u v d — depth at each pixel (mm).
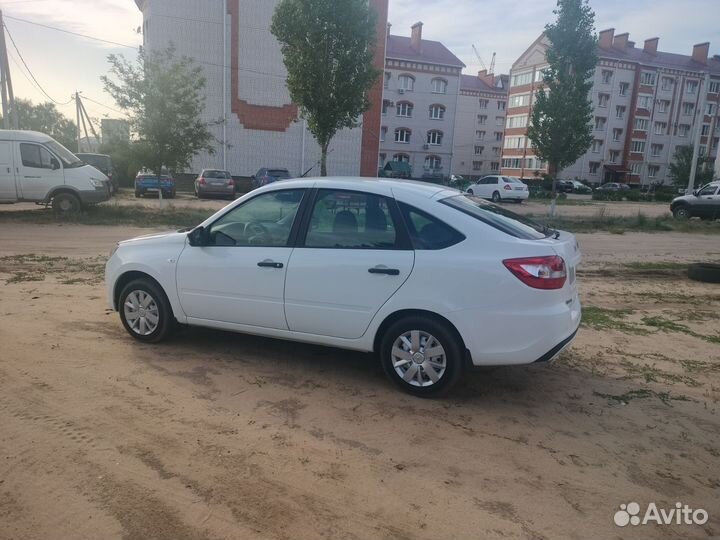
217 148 35844
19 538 2666
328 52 15844
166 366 4848
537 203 36375
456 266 4090
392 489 3162
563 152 22750
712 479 3404
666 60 73062
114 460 3342
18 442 3504
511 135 77125
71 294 7195
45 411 3920
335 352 5379
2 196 15547
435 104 62562
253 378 4676
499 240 4113
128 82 17594
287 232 4734
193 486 3115
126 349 5211
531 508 3043
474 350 4113
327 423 3922
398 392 4484
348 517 2904
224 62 35125
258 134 36562
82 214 16078
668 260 12742
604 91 69812
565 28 21812
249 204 4938
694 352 5809
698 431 4016
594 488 3260
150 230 14438
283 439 3668
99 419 3836
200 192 27531
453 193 4797
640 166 72875
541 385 4777
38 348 5121
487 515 2965
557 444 3760
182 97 18031
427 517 2930
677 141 73875
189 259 5031
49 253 10648
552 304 4039
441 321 4211
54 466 3258
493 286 4008
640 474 3430
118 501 2959
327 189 4668
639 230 19344
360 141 38531
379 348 4520
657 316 7359
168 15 34031
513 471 3402
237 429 3779
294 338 4750
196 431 3727
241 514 2895
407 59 60719
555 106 22422
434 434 3826
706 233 19188
